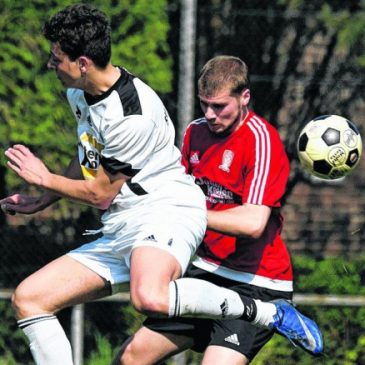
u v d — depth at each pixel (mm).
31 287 18188
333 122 20984
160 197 17844
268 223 19953
